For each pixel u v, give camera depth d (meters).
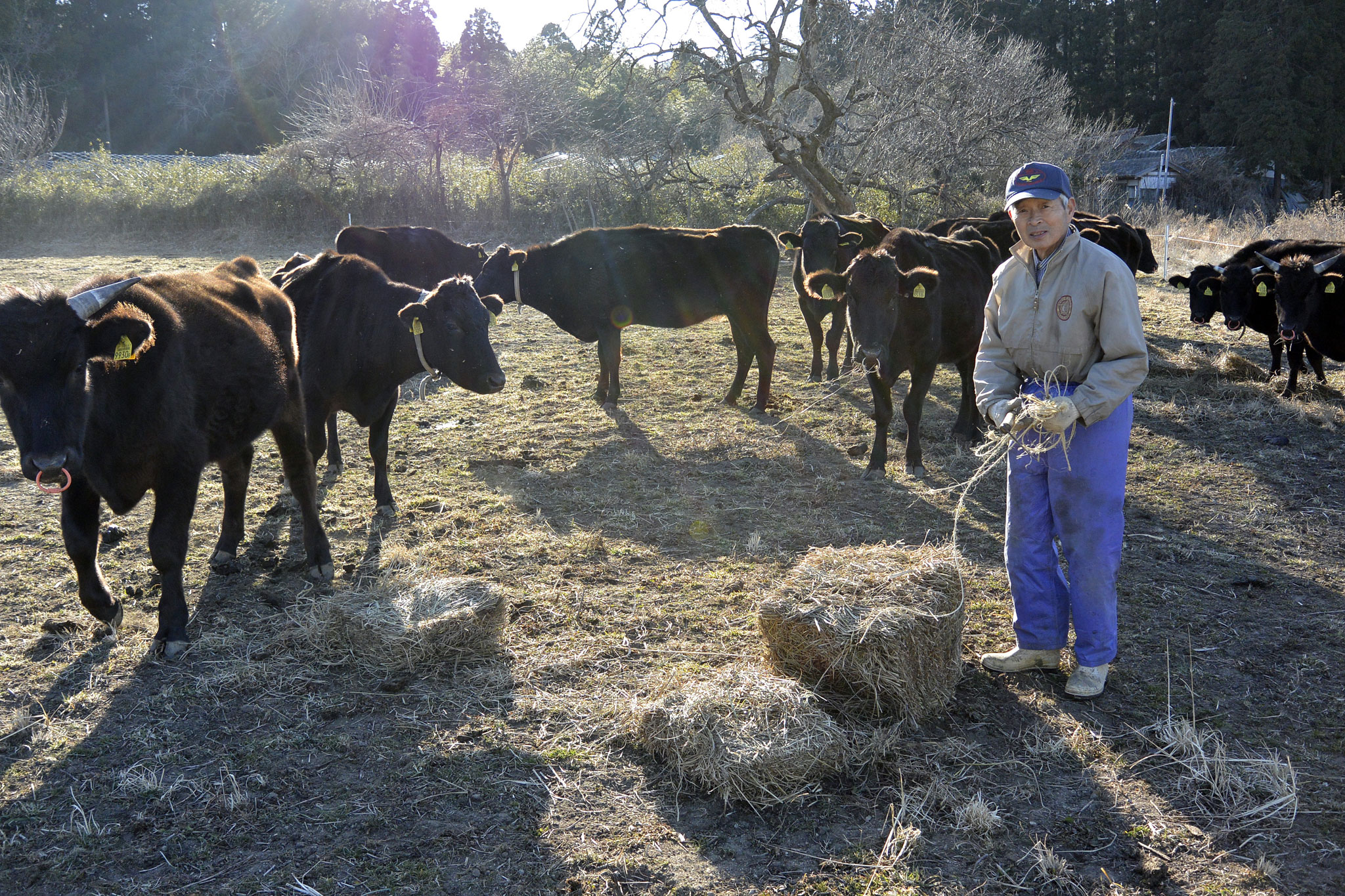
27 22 49.22
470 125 27.30
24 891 2.69
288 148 26.50
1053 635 3.83
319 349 5.73
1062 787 3.13
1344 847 2.82
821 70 22.17
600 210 25.22
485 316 5.81
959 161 22.50
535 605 4.55
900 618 3.42
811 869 2.75
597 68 21.72
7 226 24.88
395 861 2.80
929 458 6.95
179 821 2.99
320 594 4.69
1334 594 4.62
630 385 9.32
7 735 3.47
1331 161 40.16
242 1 54.97
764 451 7.13
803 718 3.21
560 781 3.18
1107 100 47.72
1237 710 3.59
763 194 24.17
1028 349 3.58
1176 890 2.65
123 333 3.47
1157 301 14.18
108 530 5.30
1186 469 6.58
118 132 53.91
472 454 7.10
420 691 3.77
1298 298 8.21
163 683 3.83
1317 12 39.47
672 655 4.05
